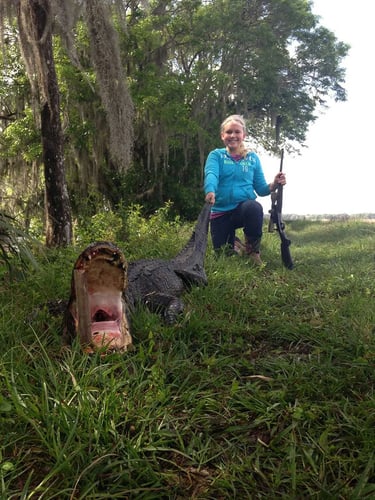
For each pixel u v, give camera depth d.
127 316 1.43
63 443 0.91
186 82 6.76
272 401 1.11
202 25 7.25
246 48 7.88
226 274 2.28
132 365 1.22
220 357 1.35
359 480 0.82
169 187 7.21
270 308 1.82
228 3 7.57
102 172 6.47
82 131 5.86
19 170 6.14
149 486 0.84
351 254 3.27
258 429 1.02
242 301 1.89
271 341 1.54
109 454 0.87
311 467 0.88
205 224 2.49
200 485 0.85
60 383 1.09
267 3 8.55
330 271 2.63
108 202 6.47
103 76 3.36
